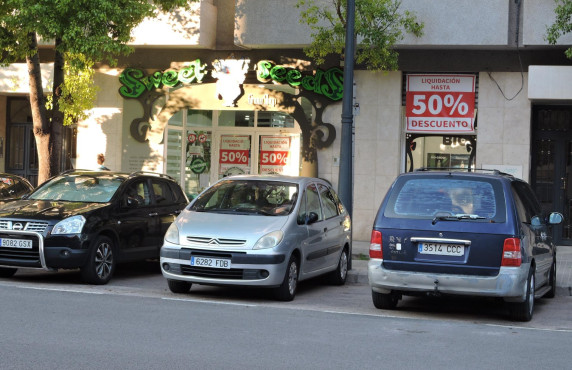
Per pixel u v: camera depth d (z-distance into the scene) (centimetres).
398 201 1306
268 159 2784
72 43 2045
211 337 1024
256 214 1514
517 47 2375
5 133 3012
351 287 1738
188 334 1038
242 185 1602
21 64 2728
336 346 1002
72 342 954
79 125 2792
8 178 2025
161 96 2725
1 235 1552
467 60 2445
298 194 1573
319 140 2578
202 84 2680
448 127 2494
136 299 1361
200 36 2516
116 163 2770
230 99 2639
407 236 1277
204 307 1298
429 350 1004
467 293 1248
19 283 1553
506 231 1245
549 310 1491
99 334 1011
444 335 1123
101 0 2011
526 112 2423
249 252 1409
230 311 1263
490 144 2453
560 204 2508
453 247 1256
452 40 2355
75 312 1173
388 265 1286
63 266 1541
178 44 2531
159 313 1204
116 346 942
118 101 2762
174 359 886
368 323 1203
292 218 1505
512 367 924
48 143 2252
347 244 1800
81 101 2272
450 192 1292
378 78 2530
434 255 1265
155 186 1833
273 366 873
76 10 2038
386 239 1289
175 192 1891
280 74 2584
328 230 1659
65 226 1544
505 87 2441
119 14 2055
